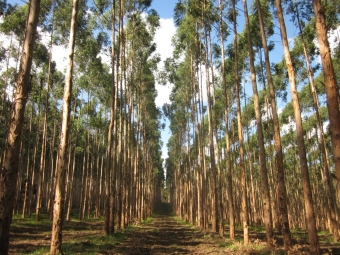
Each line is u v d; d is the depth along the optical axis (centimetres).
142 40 2216
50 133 3372
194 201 2950
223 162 3678
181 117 3284
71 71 895
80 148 3117
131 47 2203
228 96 2483
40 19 1908
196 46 1983
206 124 3172
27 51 609
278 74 1995
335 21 1411
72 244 1049
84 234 1549
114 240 1294
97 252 948
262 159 1084
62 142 851
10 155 559
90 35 2019
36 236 1373
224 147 3388
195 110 2569
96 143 3369
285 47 904
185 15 1856
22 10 1856
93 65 2298
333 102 557
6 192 543
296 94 876
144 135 3178
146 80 2567
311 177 3209
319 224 2756
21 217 2123
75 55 2134
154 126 3597
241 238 1462
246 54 1938
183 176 4172
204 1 1594
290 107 2655
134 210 2759
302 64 1852
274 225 2639
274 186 2550
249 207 2956
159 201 8131
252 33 1773
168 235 1717
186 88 2719
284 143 3180
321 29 592
